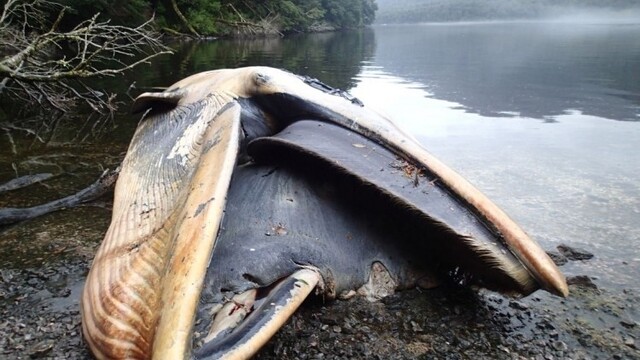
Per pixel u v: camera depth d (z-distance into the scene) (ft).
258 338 8.57
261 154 12.87
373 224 12.46
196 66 56.90
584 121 29.27
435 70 54.65
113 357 8.69
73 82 42.91
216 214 9.10
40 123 30.71
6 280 13.19
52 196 19.04
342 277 11.73
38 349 10.55
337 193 12.45
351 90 40.98
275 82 14.33
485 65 58.65
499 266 10.69
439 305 12.10
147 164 13.87
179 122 15.15
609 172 20.62
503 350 10.72
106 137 27.53
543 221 16.34
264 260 10.54
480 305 12.14
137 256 9.84
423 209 11.05
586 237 15.39
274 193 12.07
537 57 66.49
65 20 66.49
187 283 8.05
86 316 9.61
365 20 254.88
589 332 11.28
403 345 10.84
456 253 11.45
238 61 64.49
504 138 25.61
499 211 11.18
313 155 11.91
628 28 152.66
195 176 10.64
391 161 12.44
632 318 11.76
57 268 13.83
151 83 44.04
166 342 7.50
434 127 27.91
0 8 46.34
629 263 14.05
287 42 111.75
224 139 11.30
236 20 124.77
